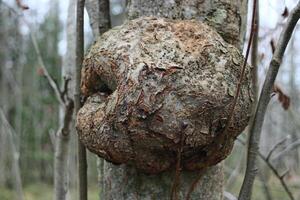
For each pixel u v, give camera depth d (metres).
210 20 1.25
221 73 1.13
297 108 4.33
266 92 1.20
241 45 1.31
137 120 1.10
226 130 1.13
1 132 8.09
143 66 1.11
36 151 10.39
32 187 9.92
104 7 1.41
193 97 1.10
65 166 1.88
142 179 1.24
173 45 1.14
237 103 1.15
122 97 1.11
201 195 1.24
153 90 1.10
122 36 1.19
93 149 1.19
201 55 1.14
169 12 1.26
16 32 8.93
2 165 8.46
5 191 8.58
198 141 1.12
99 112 1.17
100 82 1.24
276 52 1.19
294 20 1.16
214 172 1.27
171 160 1.17
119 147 1.14
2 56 9.80
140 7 1.29
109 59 1.17
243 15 1.32
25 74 10.08
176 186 1.14
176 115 1.10
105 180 1.31
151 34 1.17
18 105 9.91
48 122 8.95
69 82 1.83
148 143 1.13
